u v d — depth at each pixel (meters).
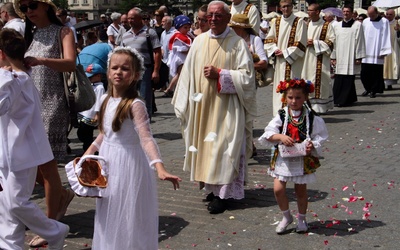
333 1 41.56
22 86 4.11
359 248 4.57
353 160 7.52
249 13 8.48
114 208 3.86
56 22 5.30
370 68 13.75
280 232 4.92
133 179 3.87
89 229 5.13
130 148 3.90
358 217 5.29
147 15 12.99
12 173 4.09
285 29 10.05
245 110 5.66
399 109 11.80
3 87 3.94
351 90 12.53
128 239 3.85
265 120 10.80
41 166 4.58
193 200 5.94
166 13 14.85
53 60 4.84
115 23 14.53
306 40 10.10
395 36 15.08
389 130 9.54
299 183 4.78
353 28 12.35
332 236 4.84
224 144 5.53
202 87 5.62
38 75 5.26
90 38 12.90
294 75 10.17
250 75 5.58
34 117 4.24
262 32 18.59
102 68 7.55
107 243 3.88
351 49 12.43
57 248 4.29
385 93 14.68
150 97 9.42
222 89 5.49
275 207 5.66
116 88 3.95
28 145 4.16
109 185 3.88
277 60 10.20
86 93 5.41
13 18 7.74
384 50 13.66
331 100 11.24
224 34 5.68
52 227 4.23
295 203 5.75
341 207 5.58
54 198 4.63
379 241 4.70
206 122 5.62
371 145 8.41
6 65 4.43
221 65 5.60
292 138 4.75
